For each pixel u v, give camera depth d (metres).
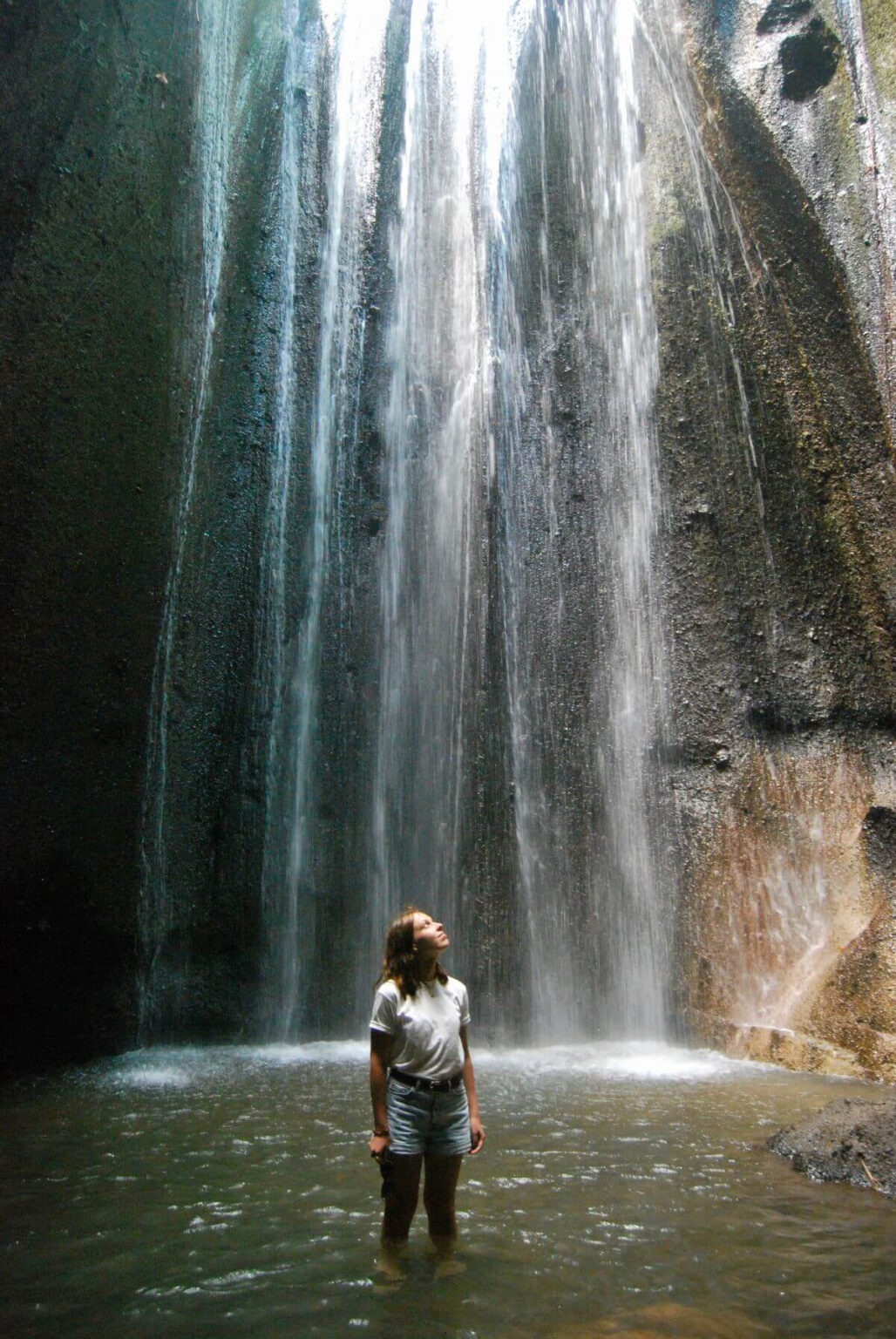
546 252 13.61
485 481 12.66
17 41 8.45
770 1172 5.37
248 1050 9.95
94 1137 6.08
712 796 11.12
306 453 12.18
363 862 11.51
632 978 10.81
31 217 8.51
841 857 10.20
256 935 10.73
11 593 8.39
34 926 8.95
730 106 12.74
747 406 11.95
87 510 8.98
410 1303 3.62
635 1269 3.96
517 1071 8.59
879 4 12.38
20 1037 8.92
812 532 11.33
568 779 11.65
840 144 12.31
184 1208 4.68
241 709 10.99
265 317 12.05
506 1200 4.79
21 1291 3.75
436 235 14.29
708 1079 8.26
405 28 14.92
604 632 12.07
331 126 13.79
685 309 12.59
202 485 10.79
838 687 10.88
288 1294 3.71
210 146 11.05
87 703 9.09
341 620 12.05
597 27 14.30
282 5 13.62
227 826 10.73
